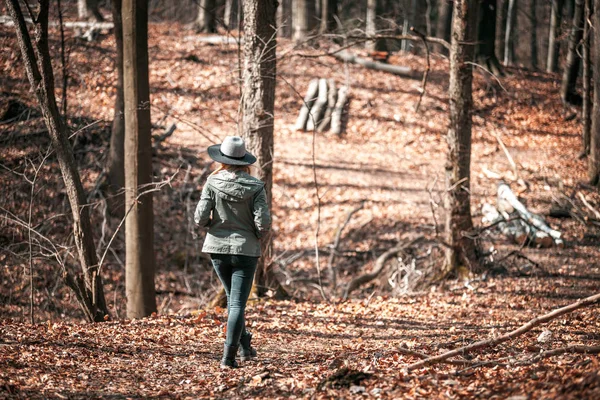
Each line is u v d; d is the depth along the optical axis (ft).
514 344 23.11
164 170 60.39
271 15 35.40
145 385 18.01
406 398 15.20
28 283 41.32
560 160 71.26
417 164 69.87
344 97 79.71
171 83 76.95
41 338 22.45
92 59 75.72
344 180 64.59
